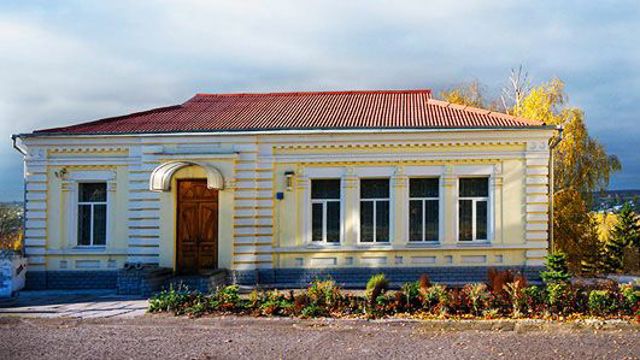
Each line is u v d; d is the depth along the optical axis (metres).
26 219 21.58
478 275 20.41
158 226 20.94
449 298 14.56
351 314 14.43
